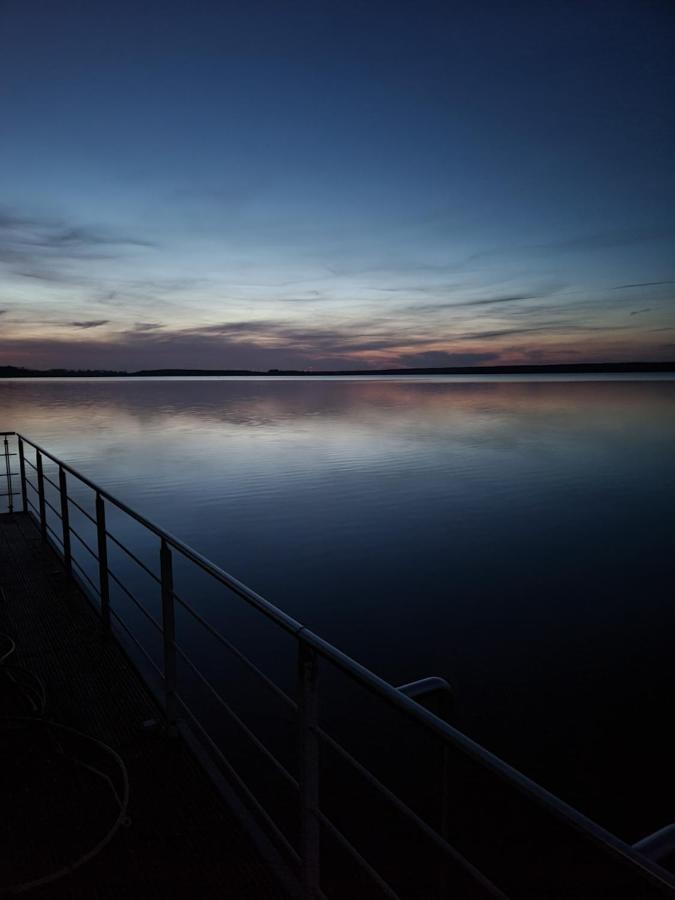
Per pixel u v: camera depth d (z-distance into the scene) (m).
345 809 4.37
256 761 4.83
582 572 10.59
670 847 1.04
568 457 24.23
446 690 1.73
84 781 2.07
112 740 2.35
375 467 20.94
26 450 24.17
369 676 1.10
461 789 4.66
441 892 1.87
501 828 4.23
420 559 11.13
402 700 1.01
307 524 13.30
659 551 11.88
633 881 0.67
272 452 24.48
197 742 2.29
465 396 94.44
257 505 15.05
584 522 13.99
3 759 2.15
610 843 0.70
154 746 2.31
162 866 1.72
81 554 10.67
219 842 1.81
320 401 75.56
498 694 6.68
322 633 8.10
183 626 7.73
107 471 19.64
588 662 7.43
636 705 6.46
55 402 64.62
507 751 5.70
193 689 6.07
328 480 18.45
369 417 46.44
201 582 9.43
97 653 3.05
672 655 7.60
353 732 5.53
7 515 5.96
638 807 4.99
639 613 8.89
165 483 17.83
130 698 2.64
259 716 5.54
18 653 3.06
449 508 15.08
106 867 1.72
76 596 3.81
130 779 2.11
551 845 4.05
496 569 10.70
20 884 1.64
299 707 1.39
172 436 30.17
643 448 27.69
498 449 26.47
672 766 5.48
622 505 15.74
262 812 1.84
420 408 59.88
